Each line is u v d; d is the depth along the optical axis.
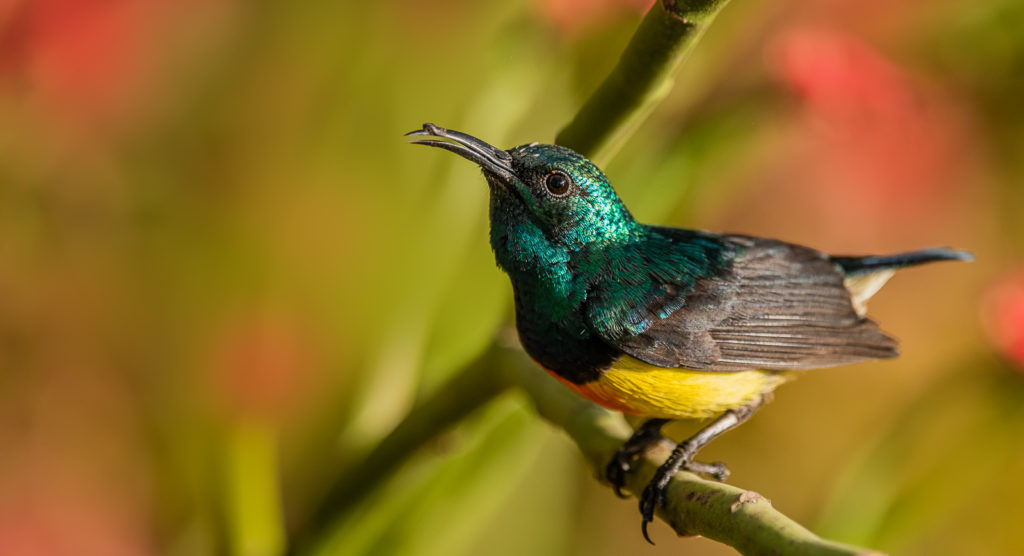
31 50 9.55
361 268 9.55
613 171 7.70
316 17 10.05
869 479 7.85
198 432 9.34
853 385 11.87
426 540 6.53
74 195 9.91
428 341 6.74
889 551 7.68
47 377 9.69
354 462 6.39
